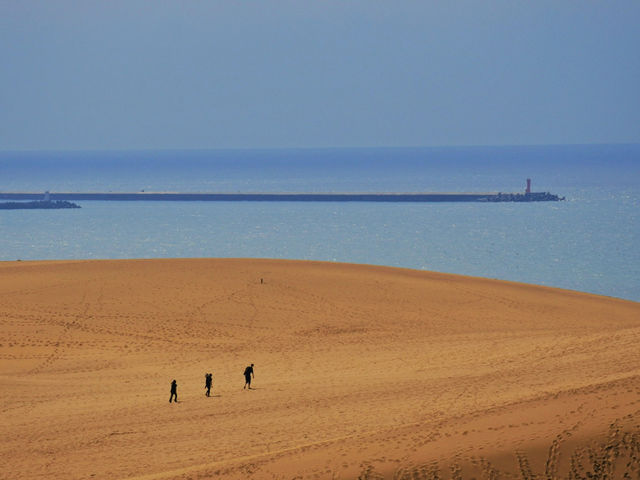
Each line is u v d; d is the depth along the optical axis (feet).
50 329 613.11
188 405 400.47
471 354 502.38
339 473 240.73
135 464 302.86
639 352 430.61
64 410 396.57
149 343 579.48
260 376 473.26
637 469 223.71
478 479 229.25
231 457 298.35
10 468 305.73
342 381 438.81
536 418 259.39
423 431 266.98
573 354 455.63
